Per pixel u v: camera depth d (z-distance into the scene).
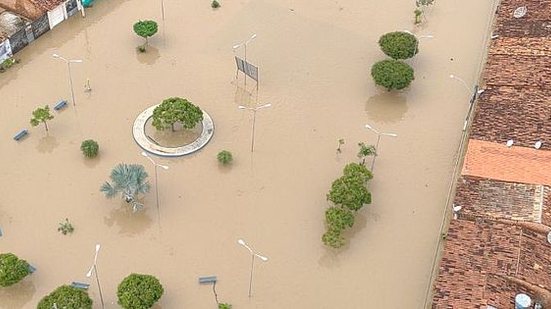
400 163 58.59
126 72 66.50
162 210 53.81
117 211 53.56
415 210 54.91
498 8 72.81
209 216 53.59
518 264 46.50
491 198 51.31
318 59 68.94
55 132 59.72
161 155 57.97
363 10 75.88
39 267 49.34
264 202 54.88
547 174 52.69
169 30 71.81
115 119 61.28
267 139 60.19
